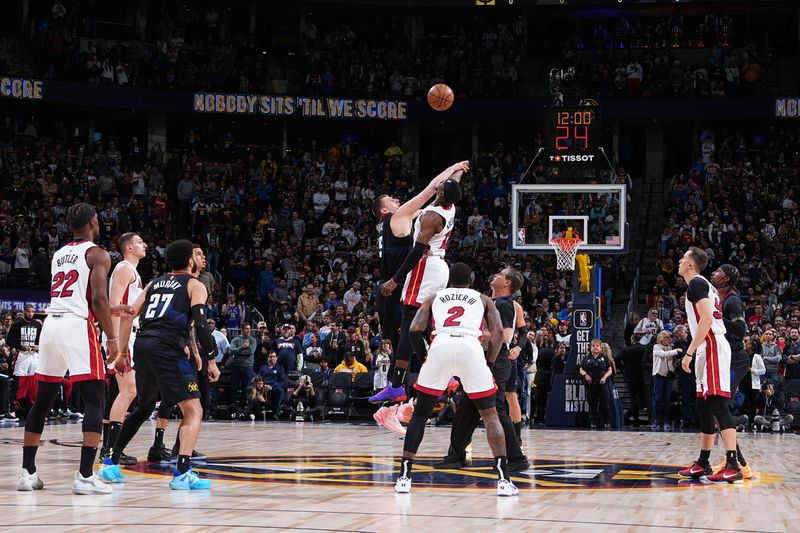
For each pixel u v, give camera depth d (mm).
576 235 16750
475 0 30906
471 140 30797
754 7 29969
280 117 28641
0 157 25625
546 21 31031
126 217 24438
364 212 26703
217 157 28984
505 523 5289
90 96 26859
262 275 23109
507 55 29875
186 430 6949
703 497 6672
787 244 23500
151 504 6000
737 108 27422
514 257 23906
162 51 28531
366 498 6406
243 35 30406
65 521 5238
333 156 28984
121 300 8070
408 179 28344
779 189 25891
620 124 29656
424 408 6758
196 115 29922
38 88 26156
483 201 26766
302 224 25922
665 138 29719
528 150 30312
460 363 6637
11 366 16719
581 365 16172
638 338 18031
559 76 17156
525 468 8516
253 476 7840
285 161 28594
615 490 7078
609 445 11945
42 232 23469
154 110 27625
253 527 5012
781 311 19828
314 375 17703
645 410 18703
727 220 24172
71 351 6656
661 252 23828
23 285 22266
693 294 7773
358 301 21484
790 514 5789
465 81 29094
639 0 30516
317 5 30922
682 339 16250
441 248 7324
